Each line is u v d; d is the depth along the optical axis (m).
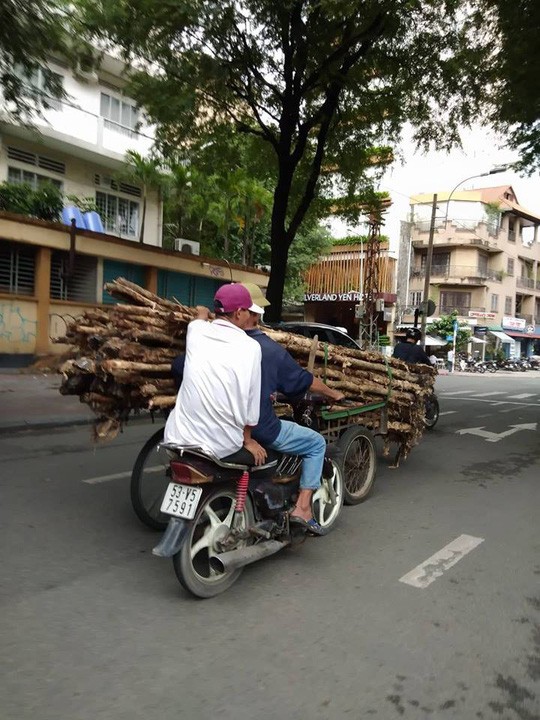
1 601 3.26
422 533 4.61
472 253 42.50
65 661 2.69
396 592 3.54
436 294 43.28
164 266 17.91
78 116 17.28
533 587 3.67
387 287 35.06
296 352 4.77
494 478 6.51
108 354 3.75
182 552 3.22
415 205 42.91
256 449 3.46
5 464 6.36
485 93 12.19
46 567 3.73
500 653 2.88
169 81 11.85
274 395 3.87
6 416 8.85
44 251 14.99
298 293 32.50
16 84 9.35
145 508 4.39
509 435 9.43
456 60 11.68
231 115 13.19
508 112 11.55
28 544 4.10
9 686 2.49
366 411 5.55
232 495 3.52
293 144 14.94
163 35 10.46
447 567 3.94
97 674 2.59
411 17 11.08
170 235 24.55
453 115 12.84
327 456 4.43
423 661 2.79
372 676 2.65
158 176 18.72
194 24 10.30
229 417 3.25
